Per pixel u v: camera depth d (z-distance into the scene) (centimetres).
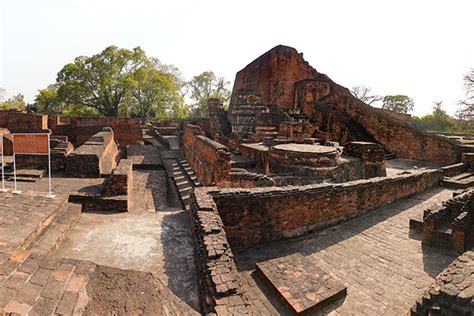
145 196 922
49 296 248
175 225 655
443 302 344
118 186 753
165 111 4191
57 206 604
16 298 240
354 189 789
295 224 686
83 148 1133
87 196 721
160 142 2670
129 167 842
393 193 920
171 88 3906
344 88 2925
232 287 368
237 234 623
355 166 1255
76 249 522
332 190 739
